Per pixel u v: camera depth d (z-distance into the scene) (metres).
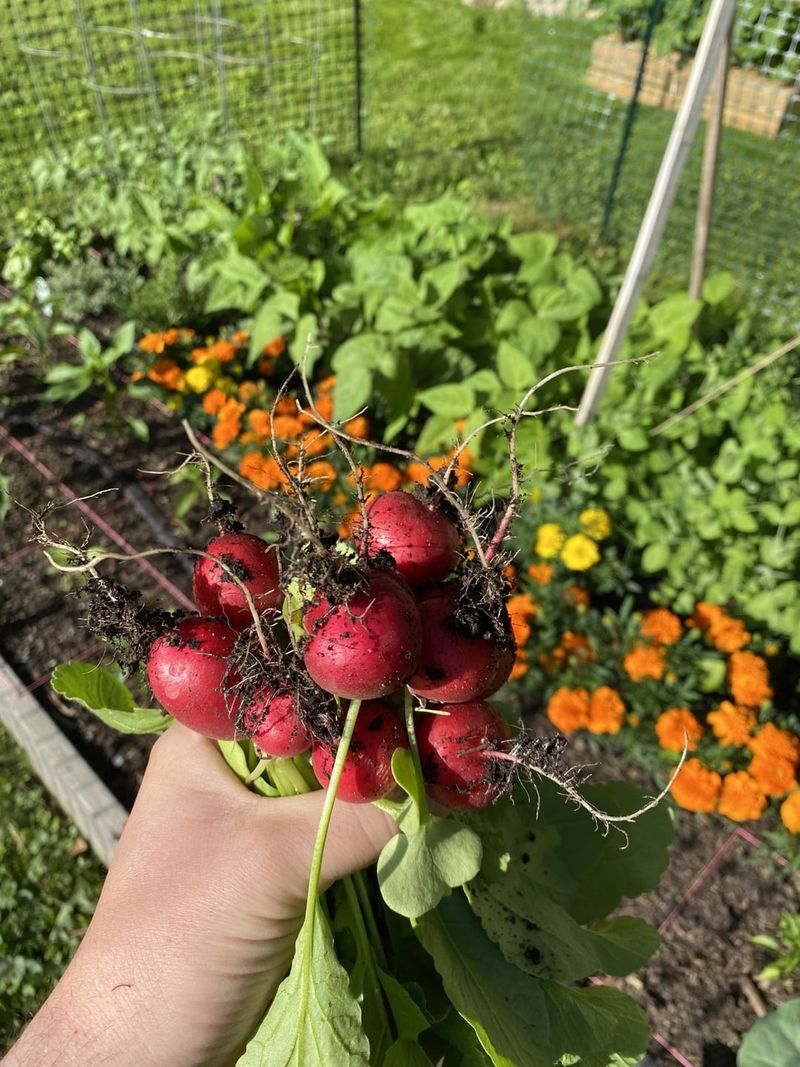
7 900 0.51
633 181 1.02
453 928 0.25
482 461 0.61
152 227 0.87
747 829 0.51
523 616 0.53
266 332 0.71
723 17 0.45
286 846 0.23
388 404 0.68
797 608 0.53
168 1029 0.23
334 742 0.20
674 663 0.52
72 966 0.24
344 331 0.77
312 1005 0.20
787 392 0.63
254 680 0.20
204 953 0.23
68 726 0.57
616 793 0.31
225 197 0.96
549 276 0.71
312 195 0.83
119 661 0.22
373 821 0.23
